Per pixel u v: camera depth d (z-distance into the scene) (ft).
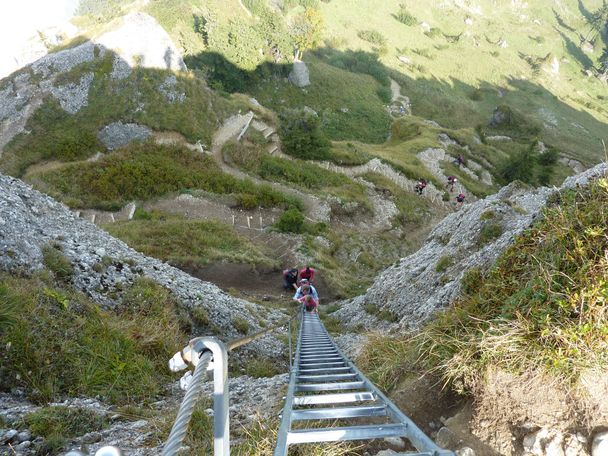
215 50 238.27
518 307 12.57
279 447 7.30
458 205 155.02
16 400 16.72
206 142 136.46
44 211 34.01
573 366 10.29
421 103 325.83
